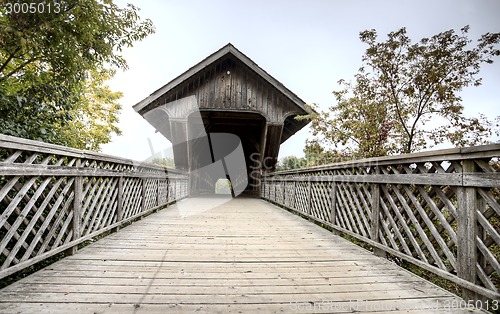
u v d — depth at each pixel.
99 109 10.55
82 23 2.92
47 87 3.42
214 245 2.85
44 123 3.50
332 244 2.99
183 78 8.46
